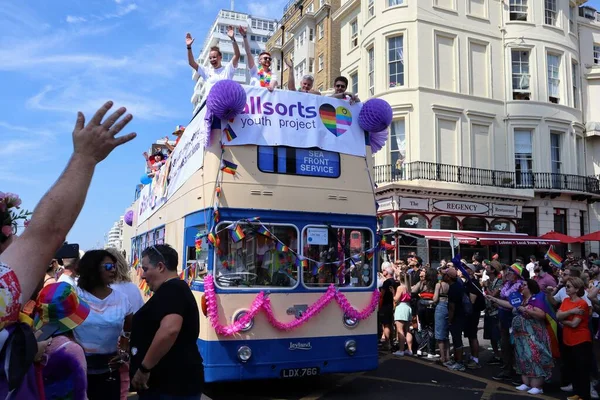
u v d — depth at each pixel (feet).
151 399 12.00
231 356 21.76
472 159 79.41
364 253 25.21
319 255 23.99
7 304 6.26
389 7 80.23
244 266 22.57
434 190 74.74
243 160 23.08
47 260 6.85
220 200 22.40
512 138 82.38
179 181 28.48
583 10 98.84
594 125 88.74
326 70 109.19
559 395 25.64
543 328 26.13
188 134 27.76
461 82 80.48
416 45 77.61
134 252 49.03
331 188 24.62
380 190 75.31
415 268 42.68
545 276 38.32
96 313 13.15
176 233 28.22
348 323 24.14
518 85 84.23
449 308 32.01
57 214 6.94
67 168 7.29
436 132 77.36
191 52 30.30
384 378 29.27
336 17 98.02
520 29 84.07
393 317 39.14
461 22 81.30
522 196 80.02
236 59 28.86
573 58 88.48
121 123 7.59
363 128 25.89
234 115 23.02
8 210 7.29
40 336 10.23
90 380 13.03
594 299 26.94
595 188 86.58
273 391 26.13
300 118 24.36
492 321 33.65
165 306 12.12
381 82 80.12
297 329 23.02
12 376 6.87
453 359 33.94
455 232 69.36
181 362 12.15
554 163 84.74
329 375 30.09
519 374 27.20
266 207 23.09
